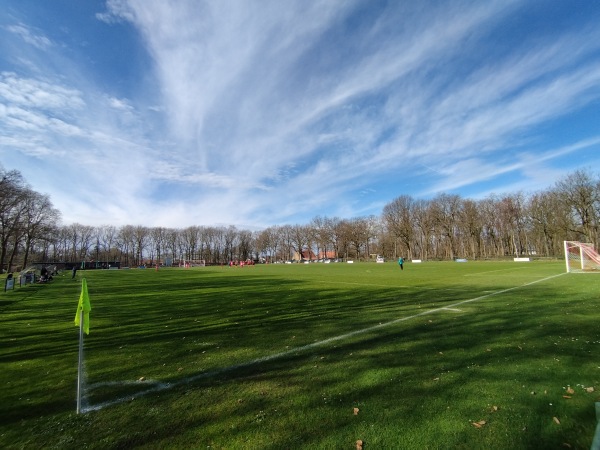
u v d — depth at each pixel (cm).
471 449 321
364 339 733
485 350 624
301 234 11962
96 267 8831
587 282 1792
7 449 342
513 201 7338
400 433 350
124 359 637
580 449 318
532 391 443
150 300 1530
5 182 4609
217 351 675
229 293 1744
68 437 362
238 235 13038
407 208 8556
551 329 766
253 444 337
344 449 324
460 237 8356
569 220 5688
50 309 1355
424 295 1435
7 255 6881
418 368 541
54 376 554
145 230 11625
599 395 427
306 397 444
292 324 916
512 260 6469
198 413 409
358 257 10556
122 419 399
